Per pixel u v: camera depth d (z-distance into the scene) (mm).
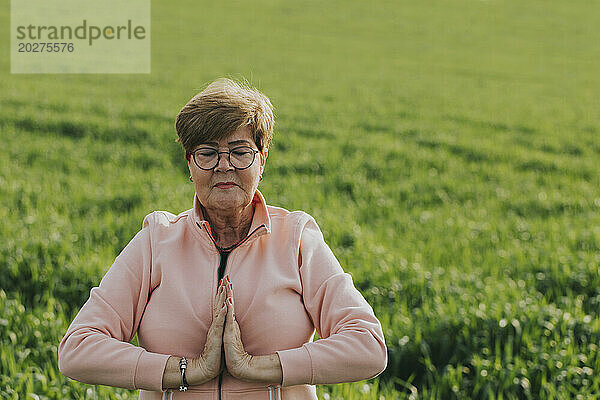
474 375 5801
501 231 10844
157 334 2434
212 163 2422
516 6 64938
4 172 13195
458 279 7840
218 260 2541
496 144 19734
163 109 21891
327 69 37406
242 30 49719
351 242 9594
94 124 18547
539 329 6145
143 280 2504
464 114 25516
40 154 15344
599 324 6367
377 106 26250
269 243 2570
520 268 8625
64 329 6027
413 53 45312
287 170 14859
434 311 6645
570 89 34969
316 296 2486
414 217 11773
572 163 17812
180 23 50344
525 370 5426
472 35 52938
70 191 11961
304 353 2328
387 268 7961
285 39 47625
